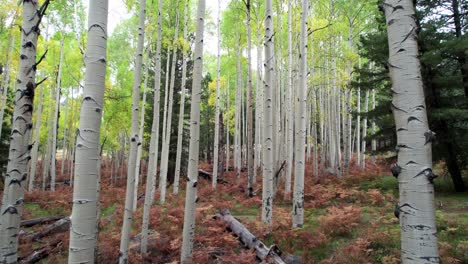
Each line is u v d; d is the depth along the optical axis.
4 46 13.82
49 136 24.12
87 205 2.40
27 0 3.29
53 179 18.33
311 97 19.58
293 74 17.23
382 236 6.20
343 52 14.61
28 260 7.32
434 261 2.18
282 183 15.40
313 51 16.19
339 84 13.98
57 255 7.66
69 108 29.23
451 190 11.10
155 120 9.16
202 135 32.88
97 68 2.53
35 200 15.45
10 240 3.09
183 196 14.30
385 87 11.79
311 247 6.46
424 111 2.36
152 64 21.05
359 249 5.85
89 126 2.46
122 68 18.91
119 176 27.25
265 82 7.25
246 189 15.04
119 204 13.67
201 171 22.36
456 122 10.48
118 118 17.86
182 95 14.06
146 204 7.11
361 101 27.62
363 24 19.14
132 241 7.85
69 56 18.95
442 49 9.53
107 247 7.24
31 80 3.27
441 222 6.82
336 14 17.02
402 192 2.36
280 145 16.03
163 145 13.95
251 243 6.71
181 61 21.06
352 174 16.55
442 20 10.73
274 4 15.58
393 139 11.52
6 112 17.78
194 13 15.55
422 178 2.26
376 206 9.70
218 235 7.47
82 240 2.35
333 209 8.22
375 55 11.51
